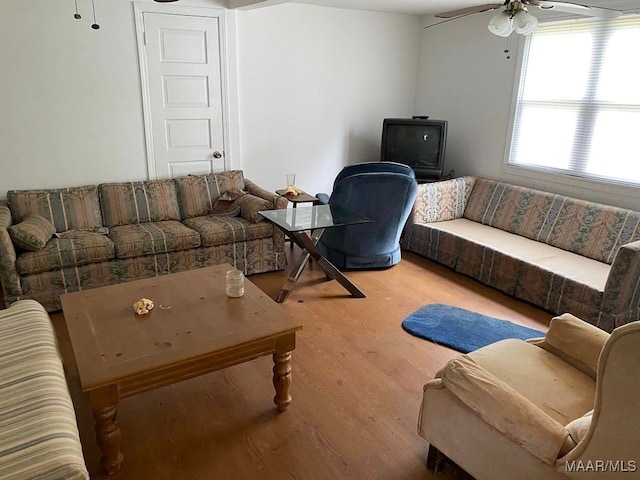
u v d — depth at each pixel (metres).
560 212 3.93
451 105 5.14
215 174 4.33
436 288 3.82
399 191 3.74
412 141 4.89
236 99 4.47
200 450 2.07
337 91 5.04
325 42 4.81
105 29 3.76
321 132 5.08
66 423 1.60
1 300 3.42
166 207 4.01
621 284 2.90
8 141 3.63
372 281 3.94
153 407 2.35
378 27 5.09
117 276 3.46
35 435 1.50
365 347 2.92
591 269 3.38
